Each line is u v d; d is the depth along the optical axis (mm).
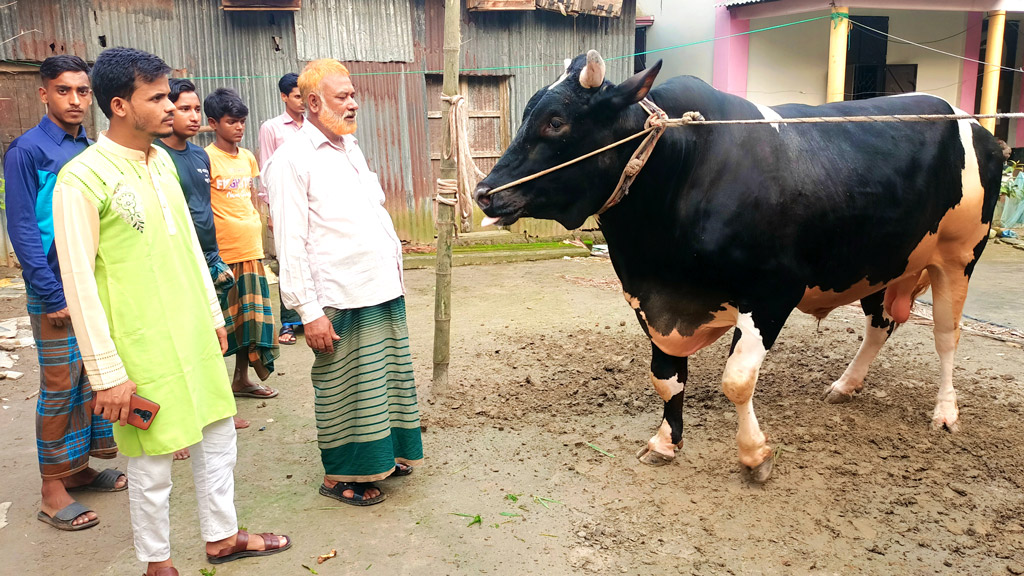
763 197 3189
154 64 2449
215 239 4211
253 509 3369
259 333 4535
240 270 4508
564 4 9438
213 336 2762
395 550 3020
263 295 4590
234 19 8500
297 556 2988
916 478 3521
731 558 2930
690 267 3330
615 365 5129
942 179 3752
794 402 4500
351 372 3273
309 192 3113
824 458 3746
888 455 3748
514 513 3293
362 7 8883
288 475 3703
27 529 3262
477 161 9867
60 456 3271
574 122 3141
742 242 3209
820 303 3828
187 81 3943
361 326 3238
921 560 2904
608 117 3156
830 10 10625
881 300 4309
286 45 8695
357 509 3357
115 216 2426
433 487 3545
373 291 3211
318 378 3299
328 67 3092
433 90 9531
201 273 2789
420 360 5426
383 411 3309
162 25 8297
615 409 4441
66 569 2955
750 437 3428
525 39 9734
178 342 2574
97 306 2379
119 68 2396
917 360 5207
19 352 5742
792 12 11031
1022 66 13641
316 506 3393
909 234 3654
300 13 8672
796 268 3336
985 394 4527
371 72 9047
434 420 4305
